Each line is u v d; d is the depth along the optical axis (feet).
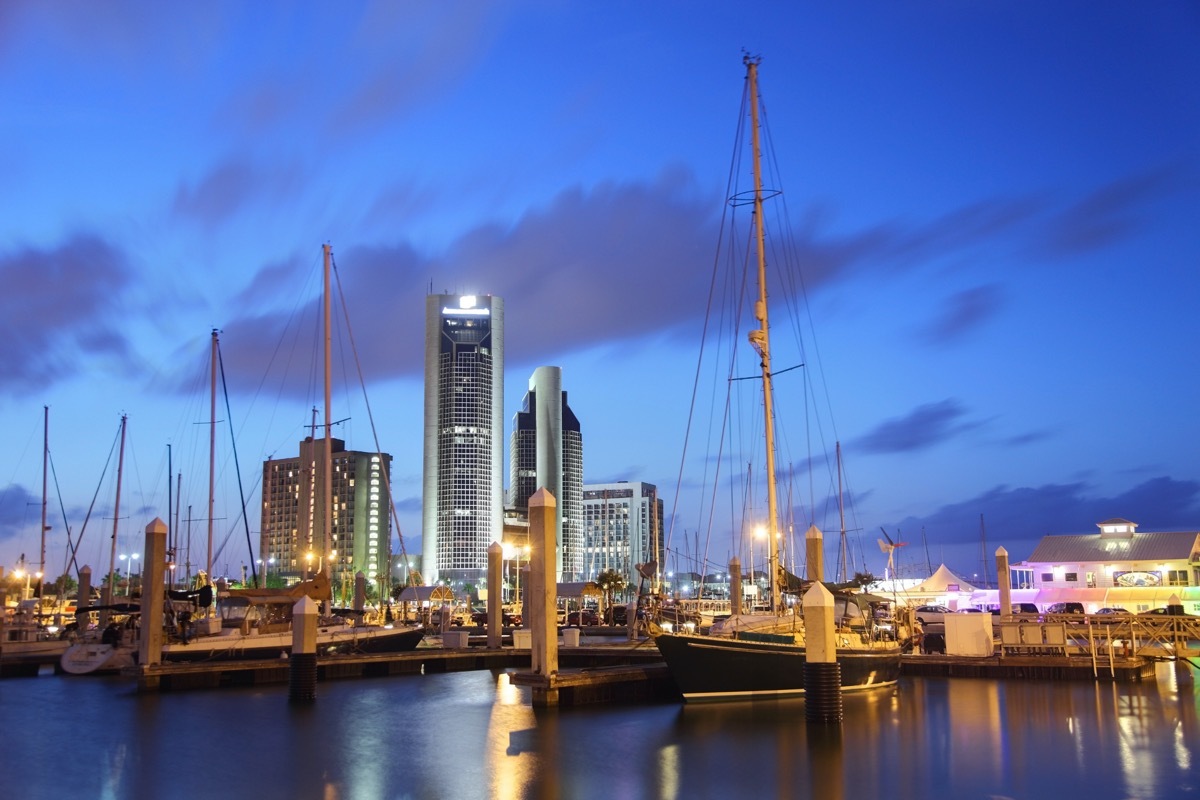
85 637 213.66
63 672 198.39
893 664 163.22
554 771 101.86
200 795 93.04
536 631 143.13
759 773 100.27
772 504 165.78
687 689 142.10
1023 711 137.69
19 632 223.10
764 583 274.57
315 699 154.40
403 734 124.77
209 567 275.59
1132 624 175.01
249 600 199.00
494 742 118.11
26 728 130.41
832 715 121.49
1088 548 319.47
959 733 120.98
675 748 112.78
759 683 146.20
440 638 287.89
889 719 130.93
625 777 99.09
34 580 341.21
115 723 134.31
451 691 173.58
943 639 214.07
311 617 155.33
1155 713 135.95
